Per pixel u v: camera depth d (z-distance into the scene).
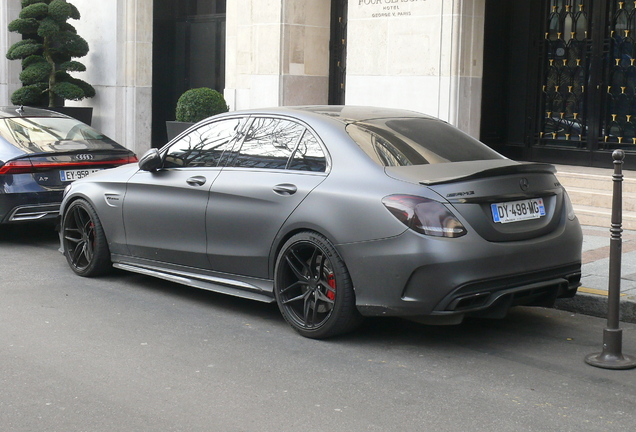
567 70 11.54
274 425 3.86
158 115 17.81
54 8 15.45
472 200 4.79
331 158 5.32
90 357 4.92
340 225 5.03
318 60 13.63
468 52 11.06
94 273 7.16
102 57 16.34
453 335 5.45
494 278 4.80
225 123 6.25
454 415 3.99
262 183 5.61
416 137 5.55
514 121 12.25
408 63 11.46
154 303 6.30
